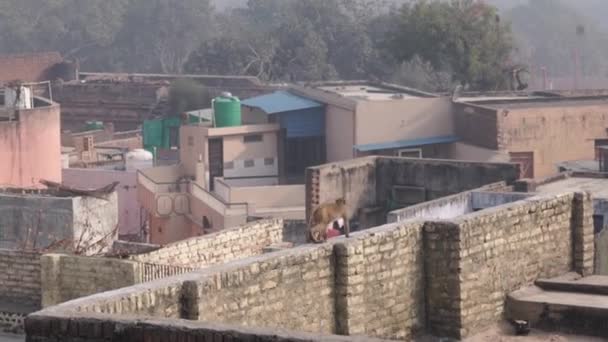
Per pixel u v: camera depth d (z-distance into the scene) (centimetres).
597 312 1611
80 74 10600
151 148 7675
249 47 10831
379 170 4009
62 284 2675
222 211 5391
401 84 8819
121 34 13662
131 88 9556
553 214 1795
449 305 1625
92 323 1177
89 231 3772
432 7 9275
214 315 1372
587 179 3953
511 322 1680
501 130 6331
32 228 3834
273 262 1448
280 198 5475
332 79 10750
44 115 5447
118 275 2617
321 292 1512
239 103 6538
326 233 1586
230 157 6412
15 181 5316
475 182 3875
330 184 3891
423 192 3950
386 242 1582
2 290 2834
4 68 10012
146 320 1169
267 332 1121
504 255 1700
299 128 6600
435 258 1633
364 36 11169
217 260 3036
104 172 5988
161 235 5653
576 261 1838
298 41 10919
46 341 1194
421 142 6462
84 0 13688
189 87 9288
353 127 6419
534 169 6375
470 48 9006
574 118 6475
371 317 1562
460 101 6688
